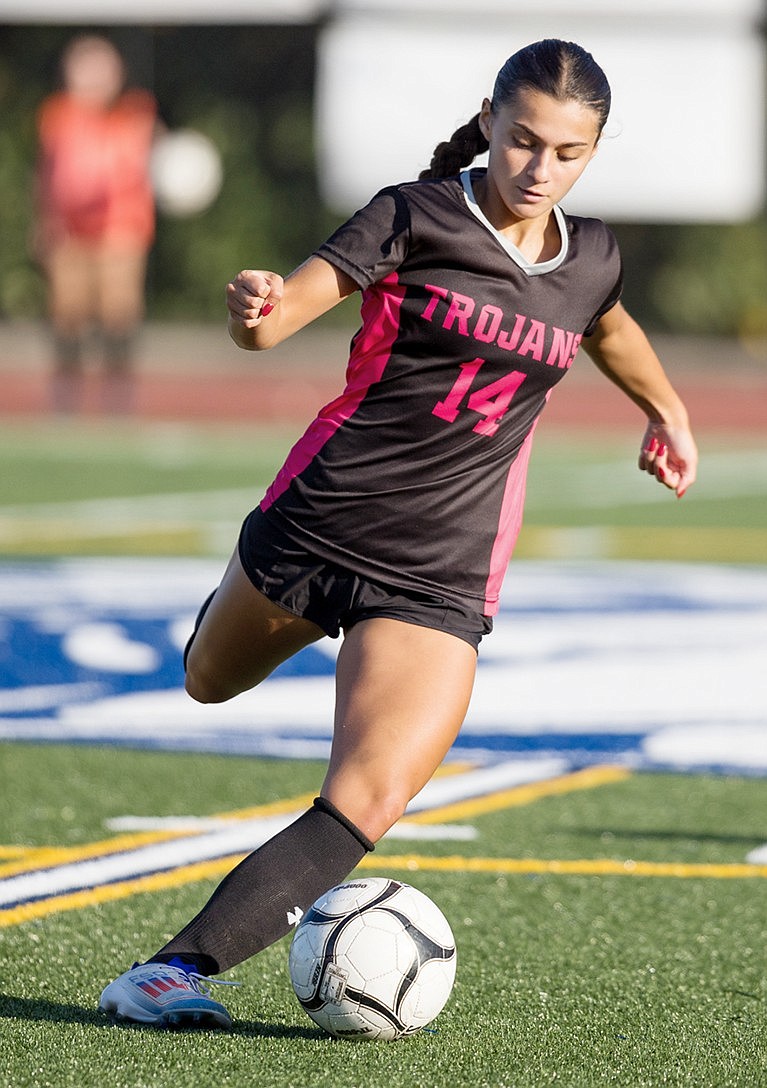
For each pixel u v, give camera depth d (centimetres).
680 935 1623
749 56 8812
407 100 9031
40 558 3856
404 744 1273
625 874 1833
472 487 1334
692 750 2438
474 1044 1288
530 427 1365
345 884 1309
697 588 3638
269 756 2358
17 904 1664
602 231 1373
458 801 2141
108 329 7000
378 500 1320
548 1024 1350
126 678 2812
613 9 8794
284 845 1271
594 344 1465
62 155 6806
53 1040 1253
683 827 2039
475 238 1293
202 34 9900
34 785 2162
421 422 1312
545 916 1675
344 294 1287
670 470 1552
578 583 3678
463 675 1312
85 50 6719
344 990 1259
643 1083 1211
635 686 2805
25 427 6512
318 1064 1221
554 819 2062
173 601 3388
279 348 9506
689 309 10119
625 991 1452
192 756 2345
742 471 5791
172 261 9888
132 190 6856
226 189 9825
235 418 6975
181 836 1942
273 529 1350
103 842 1908
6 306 9800
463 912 1681
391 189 1314
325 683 2838
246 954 1268
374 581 1328
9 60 9744
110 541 4103
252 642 1389
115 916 1630
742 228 10125
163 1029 1282
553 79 1240
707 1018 1381
